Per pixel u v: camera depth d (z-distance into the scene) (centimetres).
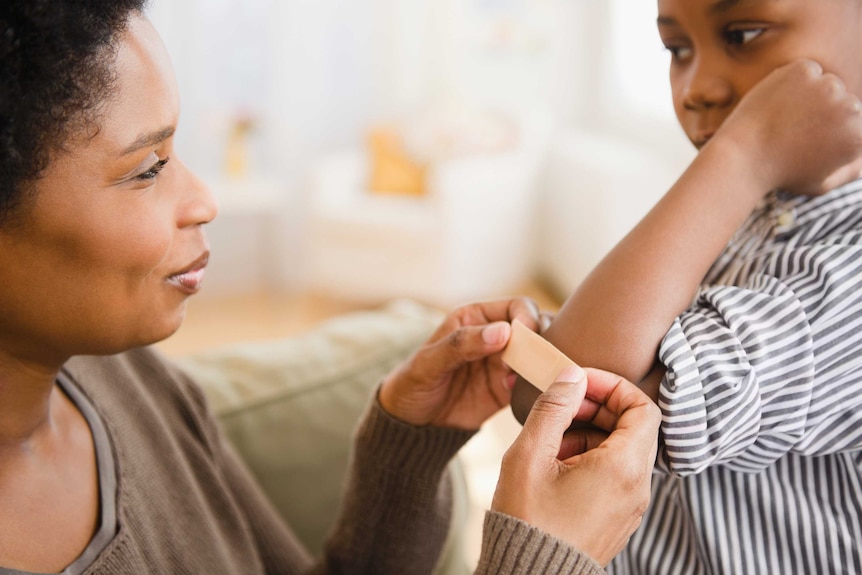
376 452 74
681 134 261
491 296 280
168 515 70
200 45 294
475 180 257
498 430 196
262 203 291
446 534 79
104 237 54
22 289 54
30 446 61
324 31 309
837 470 59
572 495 52
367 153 301
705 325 56
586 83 327
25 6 49
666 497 64
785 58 56
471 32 320
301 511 93
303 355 103
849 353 55
